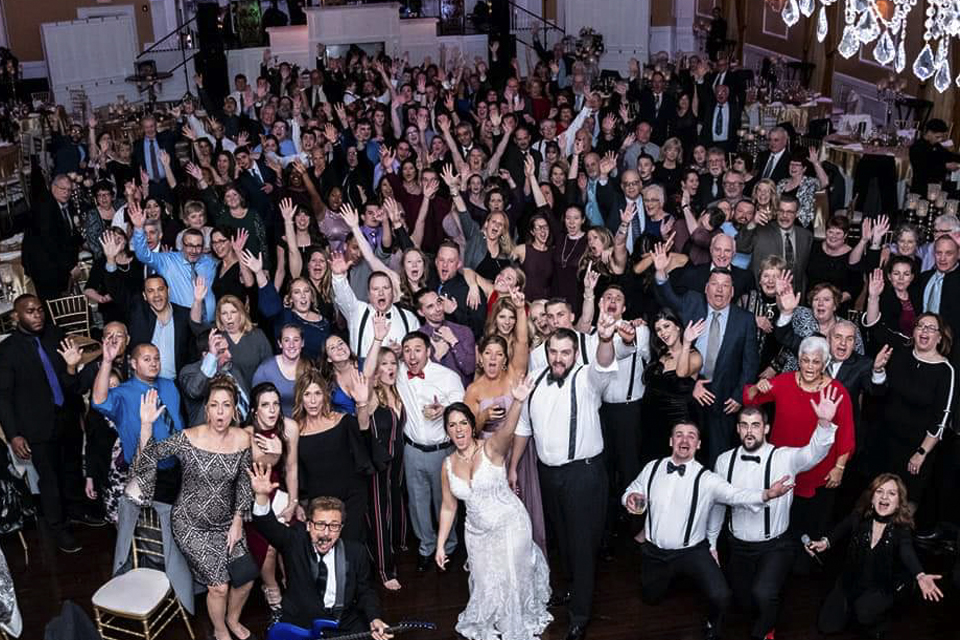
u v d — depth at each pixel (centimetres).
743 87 1240
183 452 456
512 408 445
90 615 511
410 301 604
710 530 489
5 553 570
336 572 438
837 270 665
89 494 557
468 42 1833
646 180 819
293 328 521
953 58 1128
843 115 1191
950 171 902
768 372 570
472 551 470
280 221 840
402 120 1175
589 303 582
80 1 1827
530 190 833
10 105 1366
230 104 1188
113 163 1005
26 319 554
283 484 504
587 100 1077
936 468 549
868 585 471
